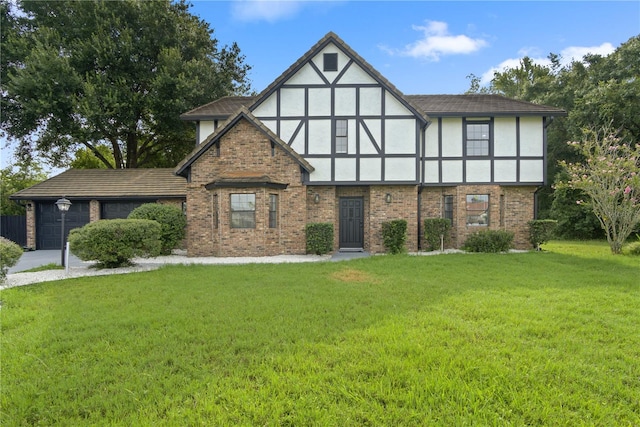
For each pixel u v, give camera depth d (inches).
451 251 557.0
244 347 167.5
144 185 684.1
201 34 898.1
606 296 258.5
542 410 117.8
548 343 170.9
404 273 352.2
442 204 604.7
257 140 538.3
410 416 114.3
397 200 565.3
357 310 225.5
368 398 125.1
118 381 137.7
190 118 605.9
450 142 594.9
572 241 837.2
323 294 268.7
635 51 798.5
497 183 589.0
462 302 242.4
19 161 962.1
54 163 954.7
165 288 294.7
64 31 777.6
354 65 561.3
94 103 723.4
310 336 180.4
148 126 909.2
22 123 772.6
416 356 155.9
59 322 207.9
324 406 120.0
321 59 563.8
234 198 515.2
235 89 1021.2
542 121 588.7
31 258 551.8
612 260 435.5
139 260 483.2
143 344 171.3
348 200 590.6
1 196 978.7
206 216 541.3
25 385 134.3
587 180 534.3
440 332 183.3
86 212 681.0
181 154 1030.4
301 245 538.0
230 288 291.6
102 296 272.8
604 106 767.1
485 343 170.6
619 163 513.0
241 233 512.1
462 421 111.7
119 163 928.9
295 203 538.6
